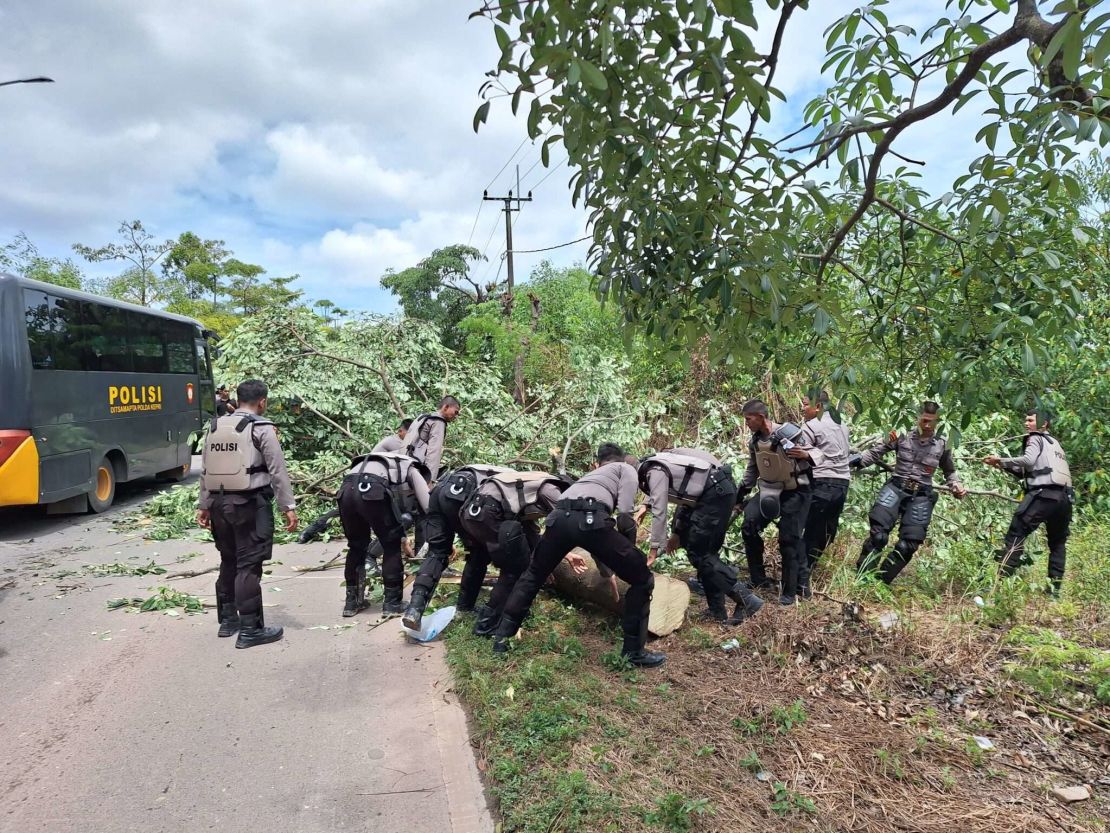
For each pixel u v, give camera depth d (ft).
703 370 32.45
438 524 15.35
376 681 13.03
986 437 23.43
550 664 13.16
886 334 9.91
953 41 7.96
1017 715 11.33
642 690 12.34
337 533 24.63
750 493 19.61
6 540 24.97
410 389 31.17
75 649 14.49
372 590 18.56
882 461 19.35
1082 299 8.91
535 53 6.51
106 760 10.30
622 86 6.84
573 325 53.88
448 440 27.96
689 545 15.78
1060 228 8.85
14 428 24.62
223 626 15.23
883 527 18.16
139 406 33.47
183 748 10.65
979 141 7.48
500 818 9.00
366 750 10.64
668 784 9.46
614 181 7.16
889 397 10.83
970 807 9.05
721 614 15.90
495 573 19.93
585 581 15.88
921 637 13.88
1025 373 9.00
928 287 9.76
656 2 6.36
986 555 19.10
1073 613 16.15
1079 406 23.49
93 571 20.54
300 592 18.62
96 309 29.71
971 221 7.68
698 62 6.55
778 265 7.50
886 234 10.89
